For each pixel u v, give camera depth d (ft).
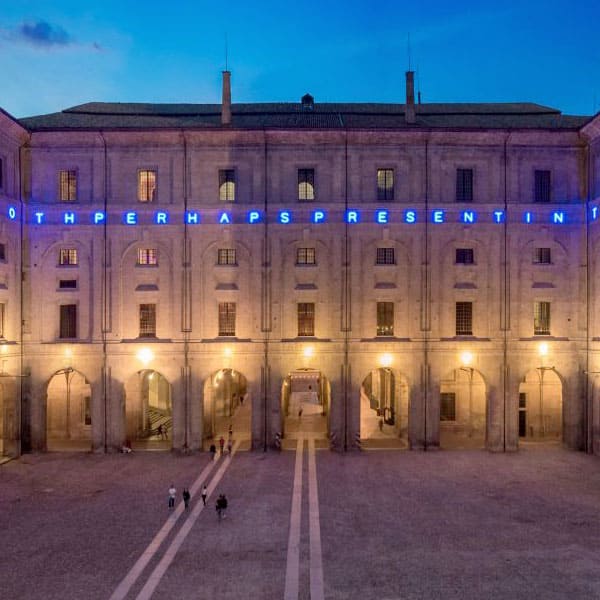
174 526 92.22
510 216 142.51
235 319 143.02
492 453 138.92
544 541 85.46
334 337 141.69
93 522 93.97
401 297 142.82
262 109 165.58
